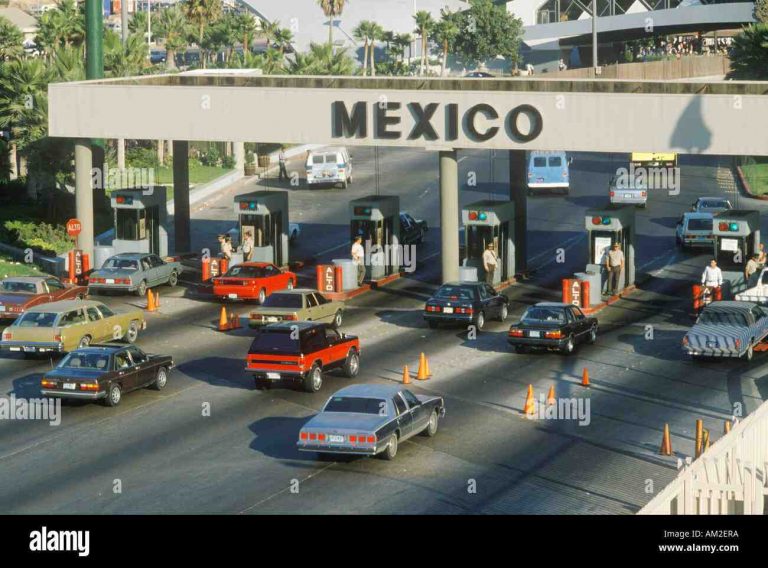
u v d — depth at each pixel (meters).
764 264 66.31
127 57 112.69
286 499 37.53
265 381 49.25
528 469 40.34
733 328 54.66
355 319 63.34
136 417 46.19
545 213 95.12
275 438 43.56
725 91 62.72
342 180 107.06
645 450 42.44
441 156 65.44
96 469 40.56
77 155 70.81
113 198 74.69
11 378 51.59
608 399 48.78
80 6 129.50
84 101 69.50
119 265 67.69
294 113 66.25
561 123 62.53
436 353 56.19
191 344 57.75
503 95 63.19
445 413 46.78
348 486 38.66
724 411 47.16
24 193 97.69
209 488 38.62
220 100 67.31
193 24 170.50
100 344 49.19
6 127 98.75
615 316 63.97
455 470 40.16
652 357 55.41
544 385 50.78
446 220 66.25
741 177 108.88
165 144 120.12
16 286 61.12
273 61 142.75
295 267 76.56
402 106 64.75
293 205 99.88
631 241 69.81
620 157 125.25
